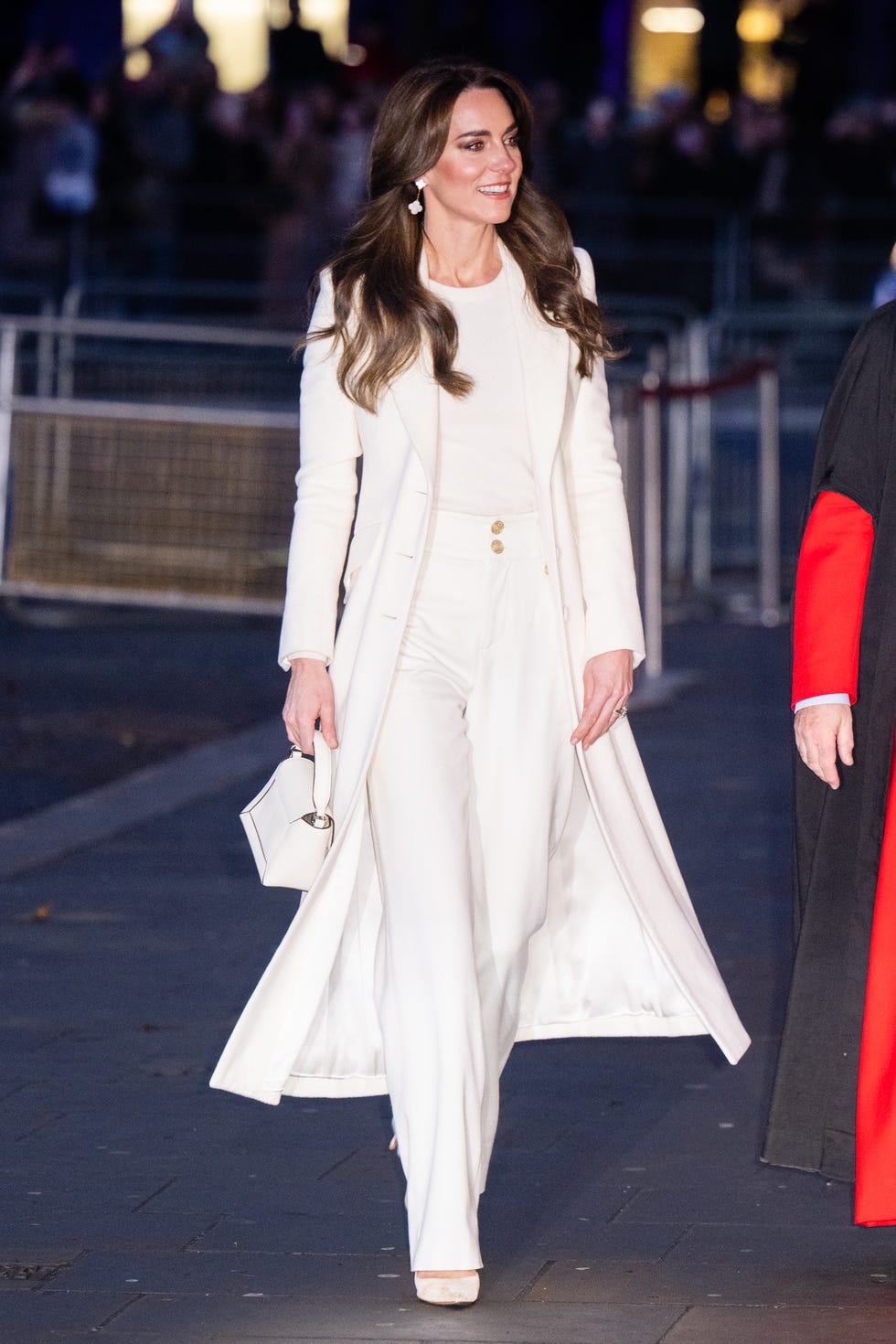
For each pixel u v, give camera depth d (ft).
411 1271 23.82
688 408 83.41
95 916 39.78
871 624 23.17
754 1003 34.32
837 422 23.50
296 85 139.23
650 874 24.17
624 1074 31.17
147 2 165.07
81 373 79.30
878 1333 22.17
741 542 84.94
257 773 52.65
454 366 23.27
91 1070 31.14
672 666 68.39
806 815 23.45
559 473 23.71
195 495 69.87
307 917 23.27
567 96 159.43
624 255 117.29
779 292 116.98
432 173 23.31
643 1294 23.24
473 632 23.49
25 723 58.70
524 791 23.72
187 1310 22.80
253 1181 26.81
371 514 23.66
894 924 22.75
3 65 160.97
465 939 22.89
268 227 112.78
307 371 23.99
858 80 170.40
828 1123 23.22
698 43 182.80
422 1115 22.67
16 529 69.87
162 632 75.25
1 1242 24.79
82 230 111.45
